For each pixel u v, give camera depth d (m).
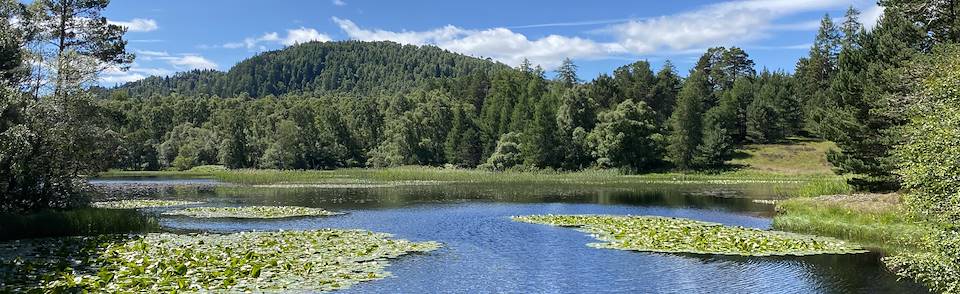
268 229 30.80
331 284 17.22
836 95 45.62
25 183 28.97
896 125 35.41
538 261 21.72
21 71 30.44
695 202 47.56
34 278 16.64
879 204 30.12
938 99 15.05
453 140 115.31
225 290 16.00
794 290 17.59
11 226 25.69
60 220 27.20
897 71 31.72
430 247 24.28
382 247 23.69
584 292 17.56
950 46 27.19
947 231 12.80
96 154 33.62
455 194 56.84
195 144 124.25
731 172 92.81
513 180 82.06
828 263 20.91
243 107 158.00
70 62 32.06
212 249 21.88
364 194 56.88
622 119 94.69
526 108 113.50
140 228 30.06
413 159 117.56
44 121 29.78
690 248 23.67
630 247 24.12
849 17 119.25
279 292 16.08
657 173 95.19
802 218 29.75
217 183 76.38
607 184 72.56
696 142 97.31
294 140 116.12
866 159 40.69
